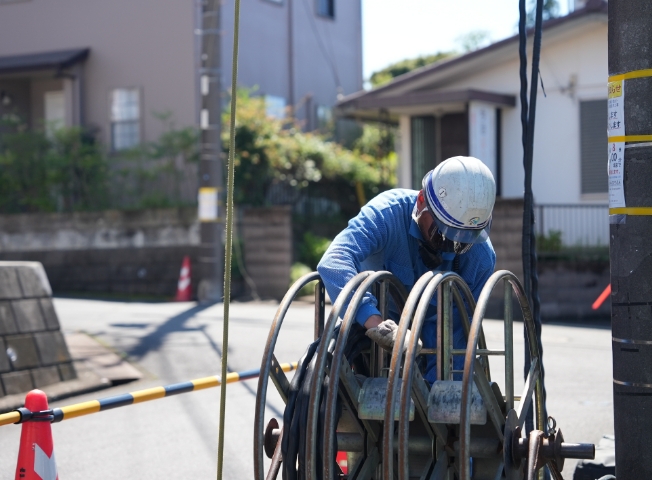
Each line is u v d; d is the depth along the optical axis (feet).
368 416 9.60
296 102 68.28
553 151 49.11
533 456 9.65
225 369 9.85
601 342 32.37
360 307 9.84
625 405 9.79
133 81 59.72
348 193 60.39
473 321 9.16
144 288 50.65
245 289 48.03
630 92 9.73
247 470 16.69
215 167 45.39
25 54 62.54
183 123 58.44
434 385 9.98
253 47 63.77
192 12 58.18
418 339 9.04
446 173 10.58
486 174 10.61
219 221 45.73
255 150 53.62
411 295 9.25
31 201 55.57
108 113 60.34
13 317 21.93
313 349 9.82
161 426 20.08
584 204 46.42
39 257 53.36
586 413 20.89
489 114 49.16
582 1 50.11
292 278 47.75
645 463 9.66
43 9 62.08
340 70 74.23
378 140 67.26
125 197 56.34
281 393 9.98
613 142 9.92
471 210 10.41
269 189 56.75
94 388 23.52
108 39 60.39
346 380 9.42
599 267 41.22
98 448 18.30
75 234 52.39
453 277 10.14
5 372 21.07
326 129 71.00
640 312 9.68
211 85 44.93
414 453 10.24
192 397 22.97
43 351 22.68
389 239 11.03
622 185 9.78
